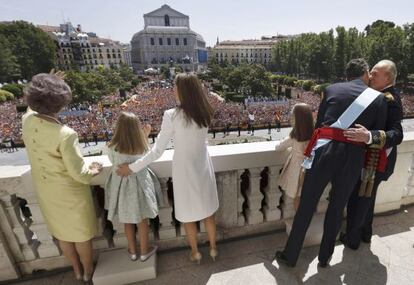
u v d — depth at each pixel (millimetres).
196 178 2195
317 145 2123
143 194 2283
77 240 2145
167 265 2607
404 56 47438
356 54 58625
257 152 2650
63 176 1941
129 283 2416
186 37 124562
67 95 1878
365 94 2072
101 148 23656
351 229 2617
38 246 2566
